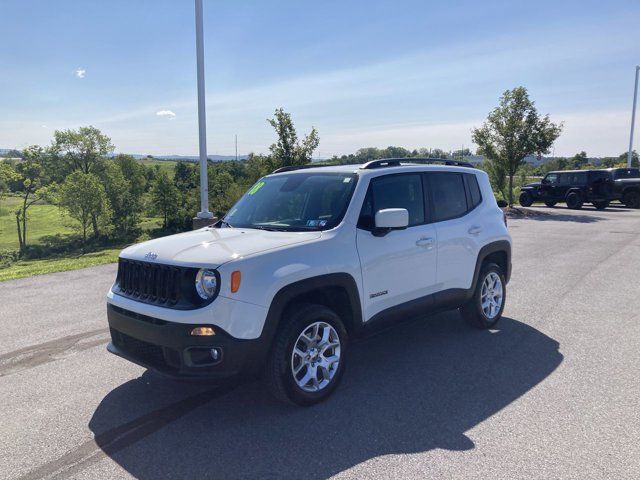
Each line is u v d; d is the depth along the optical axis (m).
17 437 3.45
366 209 4.36
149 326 3.56
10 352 5.23
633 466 2.96
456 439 3.32
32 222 93.69
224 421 3.64
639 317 6.23
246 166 29.47
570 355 4.90
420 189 4.96
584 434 3.35
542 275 8.92
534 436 3.34
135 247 4.11
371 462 3.07
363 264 4.16
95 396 4.12
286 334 3.63
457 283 5.21
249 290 3.45
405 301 4.63
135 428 3.56
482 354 4.97
